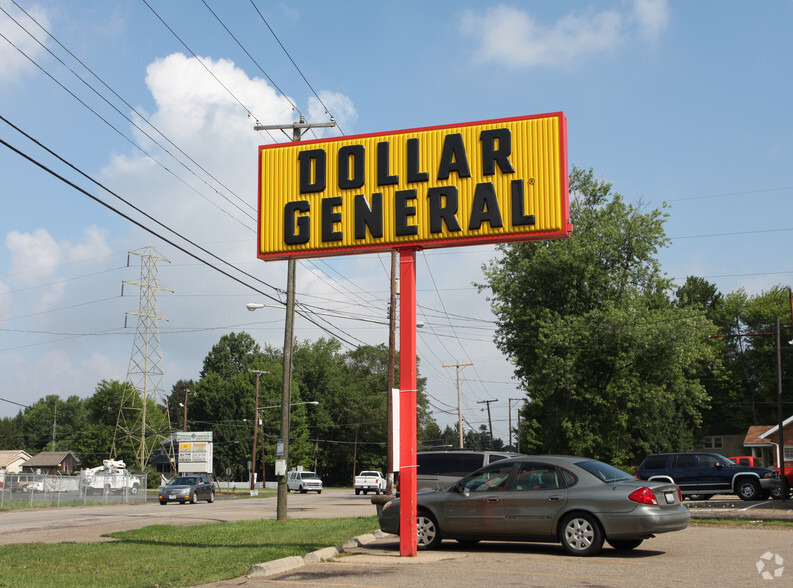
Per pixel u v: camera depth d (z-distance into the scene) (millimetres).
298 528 18875
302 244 14648
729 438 78312
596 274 43375
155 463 99625
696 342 42156
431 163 14070
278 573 10891
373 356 121312
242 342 126750
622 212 43594
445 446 22391
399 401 13344
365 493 64625
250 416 102188
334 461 112312
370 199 14320
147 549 14211
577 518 12492
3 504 40812
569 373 41375
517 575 10250
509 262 45750
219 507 36312
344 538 15742
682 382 41844
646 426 43750
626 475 13242
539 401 42906
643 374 42625
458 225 13727
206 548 14250
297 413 103688
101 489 51625
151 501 49469
